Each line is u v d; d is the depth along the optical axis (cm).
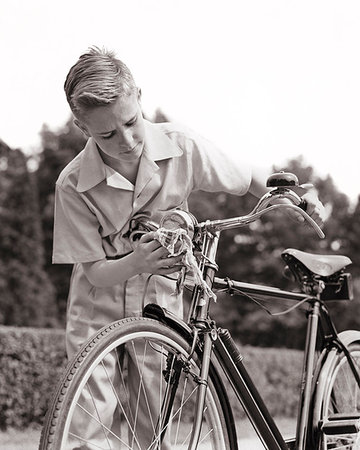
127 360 281
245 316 3158
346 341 308
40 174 3200
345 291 306
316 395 290
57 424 210
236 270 3519
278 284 3478
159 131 279
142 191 272
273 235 3541
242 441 521
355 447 289
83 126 260
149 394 276
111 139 250
